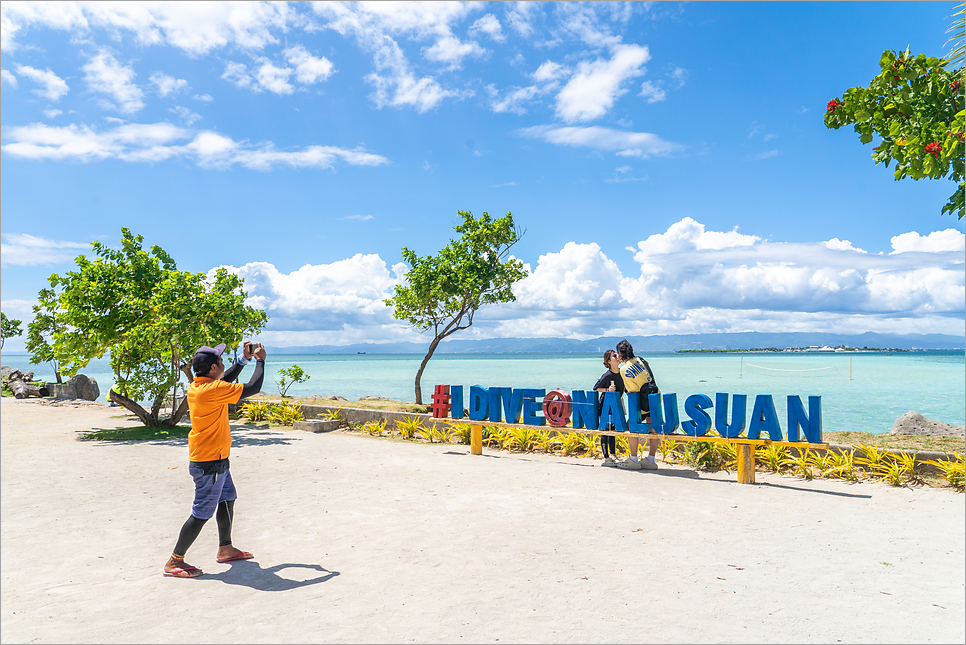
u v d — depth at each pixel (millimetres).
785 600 4176
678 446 10203
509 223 20828
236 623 3805
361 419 15195
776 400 27906
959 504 7059
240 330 14898
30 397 25859
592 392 9906
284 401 18656
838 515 6543
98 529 6086
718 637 3588
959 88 7871
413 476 8773
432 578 4598
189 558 5164
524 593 4293
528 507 6867
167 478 8766
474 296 20516
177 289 14164
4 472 9227
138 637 3604
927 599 4188
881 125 8586
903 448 9734
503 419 11055
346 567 4863
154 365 14953
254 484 8211
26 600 4230
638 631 3670
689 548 5355
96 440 12984
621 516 6473
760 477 8719
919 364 81688
